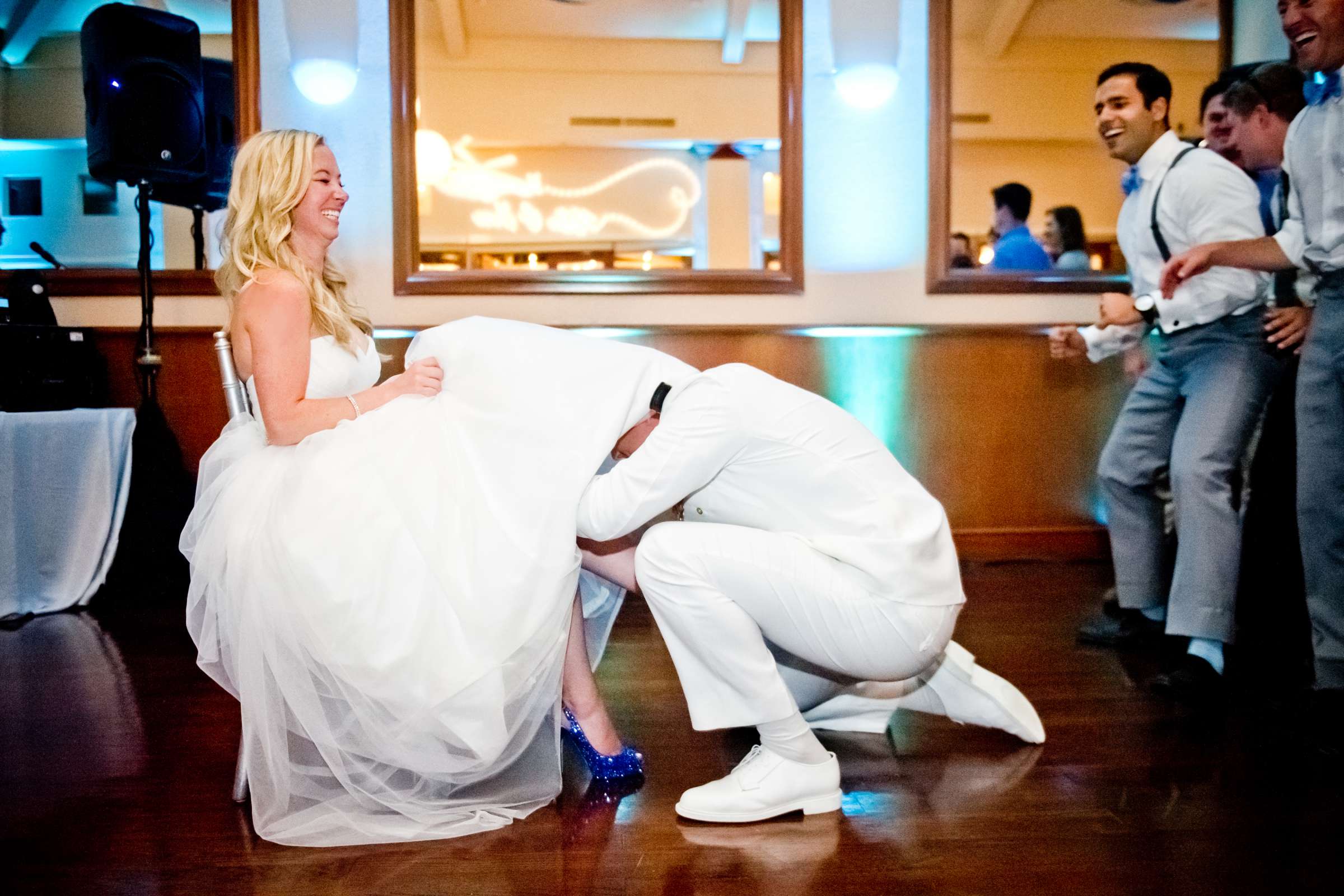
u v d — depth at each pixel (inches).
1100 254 202.2
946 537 61.0
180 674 92.9
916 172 148.7
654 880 52.4
